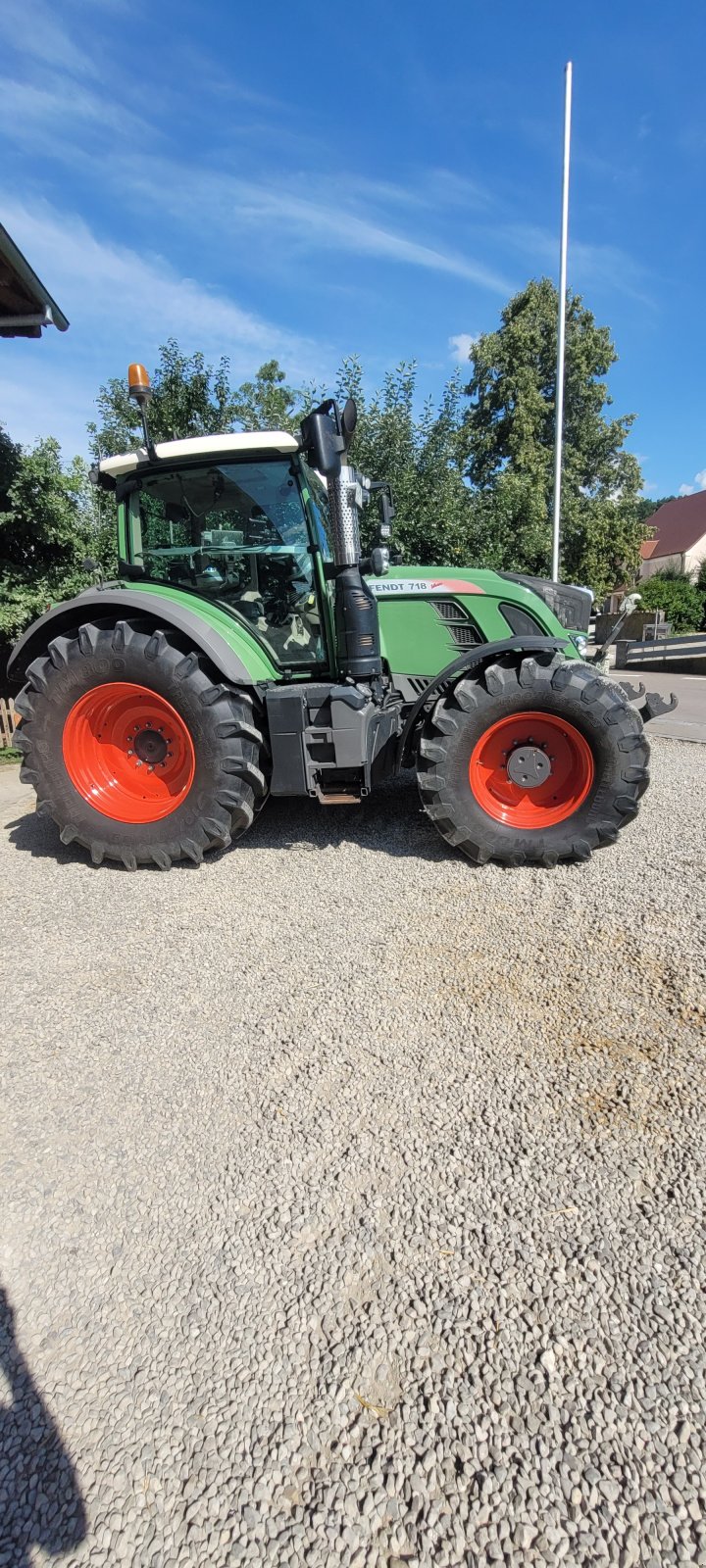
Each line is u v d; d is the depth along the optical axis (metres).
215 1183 1.72
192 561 3.89
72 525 6.93
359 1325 1.39
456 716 3.40
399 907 3.09
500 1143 1.81
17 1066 2.15
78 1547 1.09
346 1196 1.67
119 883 3.47
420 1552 1.07
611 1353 1.33
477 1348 1.34
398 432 8.94
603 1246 1.53
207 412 9.20
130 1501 1.14
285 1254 1.53
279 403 11.09
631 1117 1.88
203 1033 2.28
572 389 22.11
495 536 10.80
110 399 9.29
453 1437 1.21
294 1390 1.29
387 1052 2.16
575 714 3.32
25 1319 1.43
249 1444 1.21
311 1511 1.12
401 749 3.66
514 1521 1.10
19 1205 1.67
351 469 3.33
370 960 2.66
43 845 4.03
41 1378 1.32
